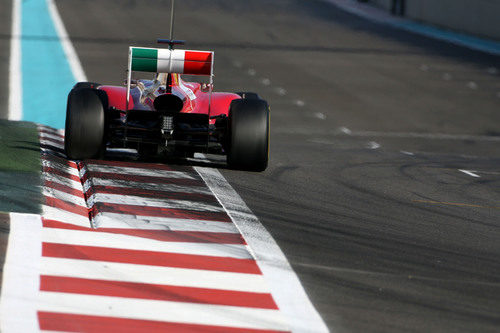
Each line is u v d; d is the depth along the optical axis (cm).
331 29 14500
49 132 4509
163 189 3114
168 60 3441
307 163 4400
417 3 16712
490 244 2800
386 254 2536
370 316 1967
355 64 10875
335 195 3447
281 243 2544
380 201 3419
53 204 2714
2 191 2777
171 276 2130
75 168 3459
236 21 14488
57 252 2230
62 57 9319
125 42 10931
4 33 10825
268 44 12112
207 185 3303
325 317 1936
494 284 2312
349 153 5197
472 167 4869
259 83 8925
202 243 2448
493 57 12269
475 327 1950
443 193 3788
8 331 1692
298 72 9894
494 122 7569
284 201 3186
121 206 2775
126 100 3459
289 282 2170
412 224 3008
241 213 2878
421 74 10394
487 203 3625
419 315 2002
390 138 6400
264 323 1864
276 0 18375
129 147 3619
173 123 3494
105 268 2144
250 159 3653
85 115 3500
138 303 1917
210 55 3456
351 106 7969
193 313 1888
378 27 15325
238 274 2195
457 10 15275
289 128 6581
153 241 2422
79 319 1791
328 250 2520
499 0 13925
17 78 7756
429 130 6944
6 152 3484
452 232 2933
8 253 2173
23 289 1936
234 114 3644
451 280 2317
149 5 15588
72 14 13388
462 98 8850
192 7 15900
